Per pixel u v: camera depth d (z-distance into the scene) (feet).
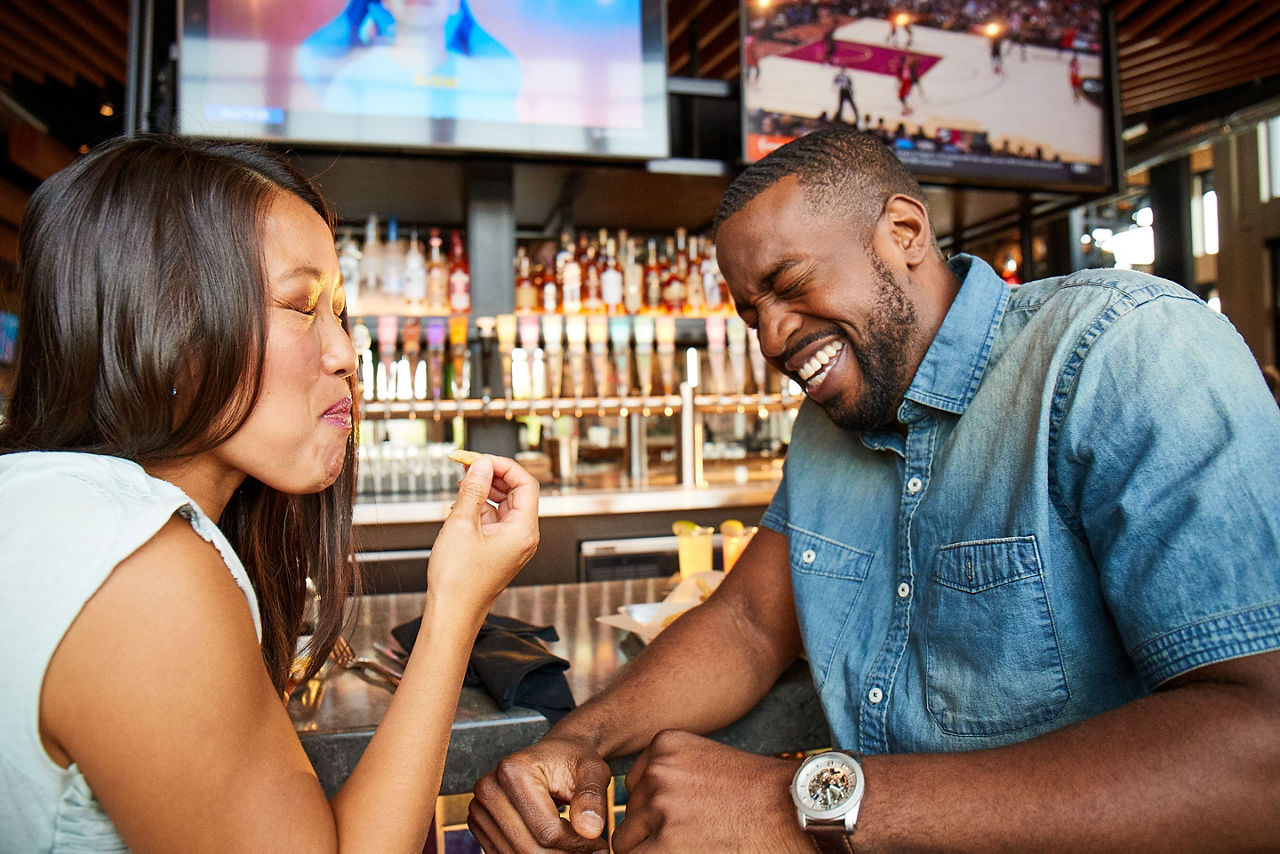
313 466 2.38
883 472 3.70
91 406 2.18
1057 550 2.83
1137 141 14.90
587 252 11.50
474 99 8.52
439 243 10.46
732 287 3.59
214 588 1.97
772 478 12.94
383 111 8.31
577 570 10.63
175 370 2.13
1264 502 2.29
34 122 13.67
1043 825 2.23
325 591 3.06
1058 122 10.48
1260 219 28.25
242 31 7.97
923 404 3.31
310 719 3.45
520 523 2.61
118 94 13.64
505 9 8.56
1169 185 26.50
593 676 4.19
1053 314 3.01
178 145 2.30
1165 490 2.44
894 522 3.59
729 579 4.21
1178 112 14.65
